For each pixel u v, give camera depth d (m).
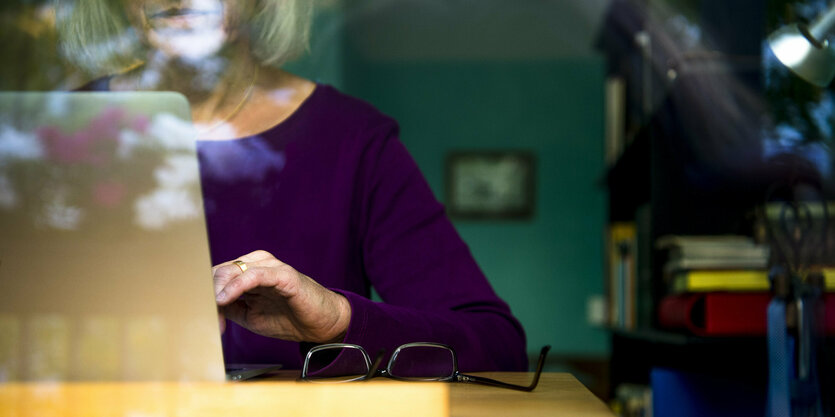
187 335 1.22
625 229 3.91
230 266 1.50
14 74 2.63
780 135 2.86
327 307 1.57
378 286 2.04
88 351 1.21
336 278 2.04
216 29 2.08
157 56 2.10
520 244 6.71
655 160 2.99
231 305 1.60
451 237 2.04
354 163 2.07
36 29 2.62
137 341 1.22
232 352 1.97
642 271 3.35
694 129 2.95
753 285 2.64
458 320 1.82
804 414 2.40
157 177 1.21
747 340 2.59
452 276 1.99
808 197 2.77
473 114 6.84
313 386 1.00
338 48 5.30
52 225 1.21
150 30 2.08
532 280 6.69
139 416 1.03
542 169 6.77
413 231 2.04
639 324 3.42
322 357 1.63
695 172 2.96
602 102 6.80
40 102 1.21
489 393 1.38
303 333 1.61
